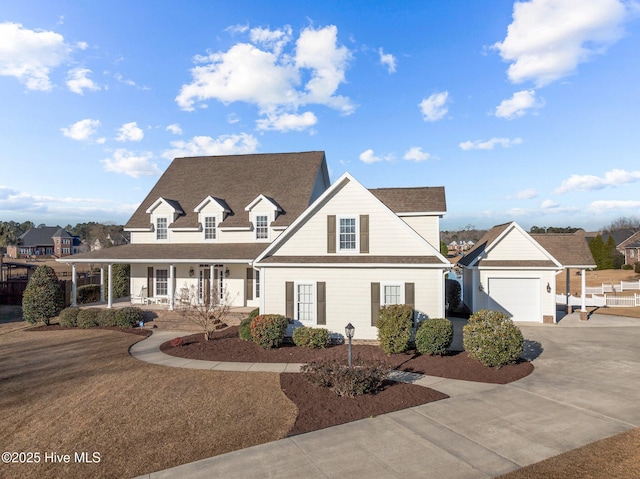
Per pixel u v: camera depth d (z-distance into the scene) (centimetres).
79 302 2597
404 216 2155
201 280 2416
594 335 1766
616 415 868
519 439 755
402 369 1238
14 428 837
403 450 716
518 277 2092
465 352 1445
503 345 1185
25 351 1521
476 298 2125
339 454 704
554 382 1108
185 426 831
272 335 1471
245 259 2019
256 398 987
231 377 1163
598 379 1136
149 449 735
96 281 3528
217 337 1708
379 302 1611
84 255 2272
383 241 1648
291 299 1680
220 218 2389
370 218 1662
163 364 1309
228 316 2066
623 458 669
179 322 1995
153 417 880
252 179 2656
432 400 966
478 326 1233
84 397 1011
